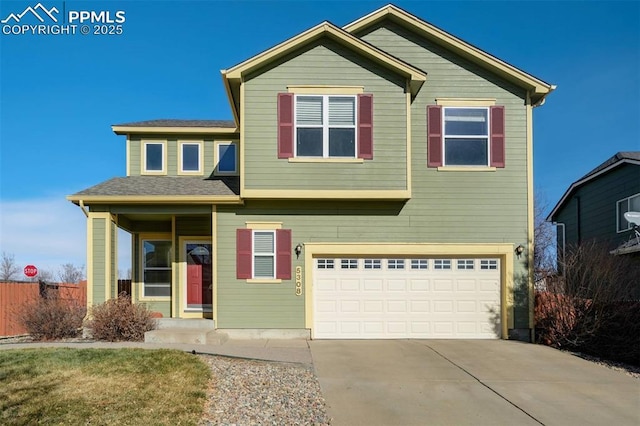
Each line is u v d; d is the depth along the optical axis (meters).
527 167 13.09
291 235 12.72
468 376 9.04
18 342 11.45
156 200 12.50
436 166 12.98
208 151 15.98
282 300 12.57
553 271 14.75
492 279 12.99
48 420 6.02
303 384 8.18
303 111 12.62
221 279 12.59
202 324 12.50
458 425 6.68
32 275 18.88
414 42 13.49
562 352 11.36
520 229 12.95
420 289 12.88
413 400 7.64
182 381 7.65
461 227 12.89
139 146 15.88
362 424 6.59
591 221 19.98
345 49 12.71
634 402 7.80
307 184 12.41
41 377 7.67
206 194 12.69
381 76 12.69
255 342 11.86
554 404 7.63
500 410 7.30
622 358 11.01
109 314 11.59
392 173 12.48
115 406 6.52
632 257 14.89
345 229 12.77
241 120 12.48
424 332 12.79
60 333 12.10
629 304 11.38
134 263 15.52
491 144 13.08
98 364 8.39
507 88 13.32
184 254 15.12
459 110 13.23
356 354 10.62
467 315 12.89
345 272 12.82
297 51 12.67
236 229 12.71
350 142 12.56
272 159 12.45
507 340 12.63
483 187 12.99
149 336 11.20
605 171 18.48
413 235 12.81
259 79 12.59
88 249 12.56
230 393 7.37
